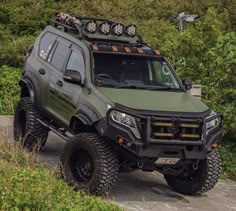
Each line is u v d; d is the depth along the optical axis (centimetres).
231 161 1066
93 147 773
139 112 764
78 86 860
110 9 2408
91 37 922
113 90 828
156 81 900
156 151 762
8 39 1972
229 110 1120
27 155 855
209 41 1359
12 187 680
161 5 2523
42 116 979
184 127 775
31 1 2344
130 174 966
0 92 1498
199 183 852
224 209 827
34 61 1019
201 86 1205
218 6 2392
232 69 1168
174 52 1363
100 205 696
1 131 1048
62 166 812
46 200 662
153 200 830
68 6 2367
